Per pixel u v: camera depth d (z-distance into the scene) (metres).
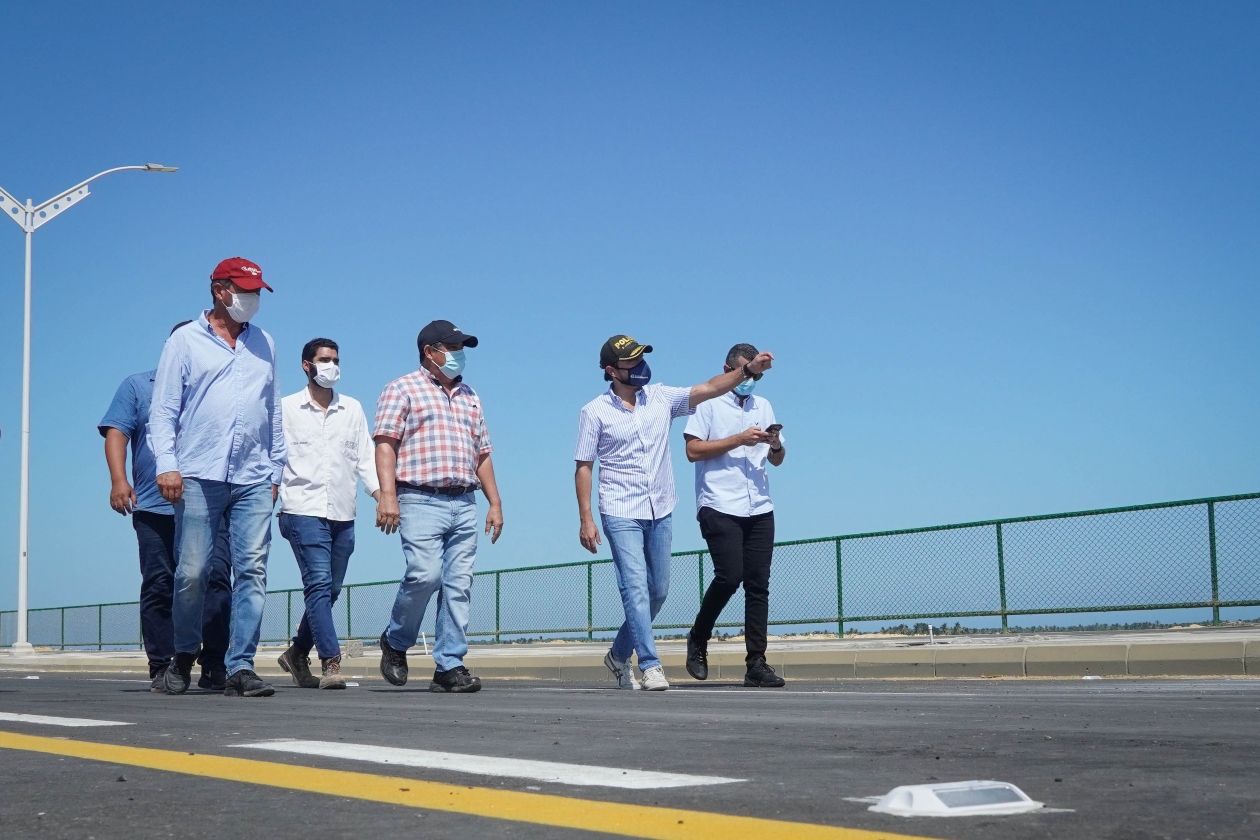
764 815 2.37
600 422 7.32
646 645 7.30
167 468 6.56
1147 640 9.54
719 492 7.84
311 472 7.99
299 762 3.30
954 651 9.84
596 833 2.23
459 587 7.21
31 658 20.19
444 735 4.04
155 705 5.93
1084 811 2.34
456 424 7.18
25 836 2.32
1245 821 2.24
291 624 21.25
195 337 6.80
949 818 2.28
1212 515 11.35
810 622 14.17
